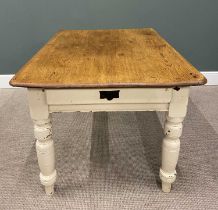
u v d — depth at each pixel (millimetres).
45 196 1104
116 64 995
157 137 1528
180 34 2260
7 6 2131
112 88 838
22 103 2031
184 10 2176
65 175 1222
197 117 1770
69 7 2160
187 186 1150
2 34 2227
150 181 1179
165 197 1091
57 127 1640
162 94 867
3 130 1631
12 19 2178
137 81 831
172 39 2277
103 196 1102
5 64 2330
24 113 1859
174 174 1053
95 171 1248
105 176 1215
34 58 1068
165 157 1011
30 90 852
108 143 1473
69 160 1328
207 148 1419
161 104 894
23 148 1440
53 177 1058
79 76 875
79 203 1068
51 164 1021
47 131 940
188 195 1102
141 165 1287
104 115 1786
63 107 895
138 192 1118
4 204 1072
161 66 966
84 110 902
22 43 2266
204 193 1112
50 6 2150
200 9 2170
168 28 2240
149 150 1406
